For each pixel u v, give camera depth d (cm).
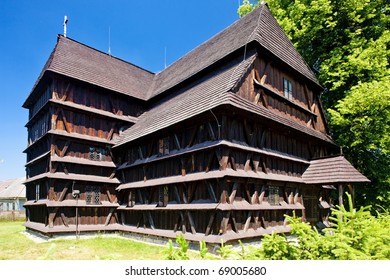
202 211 1158
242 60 1348
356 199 1773
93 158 1736
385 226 410
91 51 2070
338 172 1402
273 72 1461
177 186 1295
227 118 1152
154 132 1405
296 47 1944
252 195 1220
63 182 1585
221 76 1348
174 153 1319
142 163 1523
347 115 1705
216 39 1859
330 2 1762
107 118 1827
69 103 1664
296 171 1510
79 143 1688
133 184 1595
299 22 1891
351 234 332
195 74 1616
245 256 357
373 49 1628
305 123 1666
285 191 1408
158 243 1342
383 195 1658
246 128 1227
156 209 1357
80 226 1600
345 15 1831
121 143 1695
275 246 352
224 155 1098
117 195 1773
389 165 1736
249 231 1155
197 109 1202
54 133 1565
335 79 1822
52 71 1605
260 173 1258
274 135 1402
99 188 1717
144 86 2242
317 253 338
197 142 1238
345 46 1778
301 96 1673
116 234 1678
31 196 1972
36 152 1945
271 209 1269
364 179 1313
